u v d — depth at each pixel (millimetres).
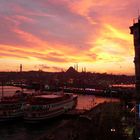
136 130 53188
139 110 52219
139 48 52125
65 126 85125
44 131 98688
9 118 116188
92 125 75938
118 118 81250
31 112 110562
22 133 95812
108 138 61469
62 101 129875
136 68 52719
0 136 90938
